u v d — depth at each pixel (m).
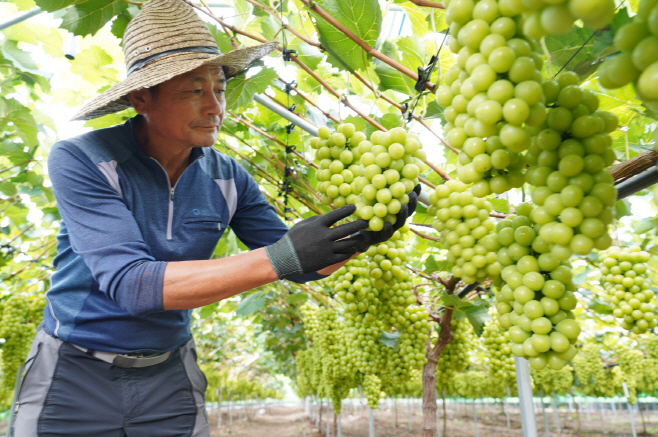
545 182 1.02
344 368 3.95
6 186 4.27
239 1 2.57
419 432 16.52
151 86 1.62
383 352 3.29
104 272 1.43
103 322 1.83
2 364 4.86
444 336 3.16
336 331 5.30
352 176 1.61
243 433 18.34
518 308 1.11
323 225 1.43
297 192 3.63
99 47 3.11
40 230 5.21
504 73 0.95
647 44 0.70
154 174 1.88
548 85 1.02
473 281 1.50
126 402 1.87
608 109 2.12
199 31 1.77
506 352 3.75
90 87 3.59
